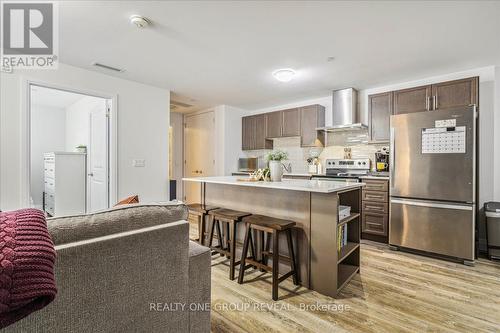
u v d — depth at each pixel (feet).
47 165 15.70
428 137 9.62
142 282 3.39
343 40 8.14
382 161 12.59
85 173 15.14
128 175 12.28
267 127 17.12
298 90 13.82
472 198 8.83
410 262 9.12
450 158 9.20
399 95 11.60
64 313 2.72
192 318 4.20
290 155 16.89
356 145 14.03
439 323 5.60
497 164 10.12
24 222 2.42
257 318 5.73
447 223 9.24
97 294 2.96
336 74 11.23
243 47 8.68
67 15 6.83
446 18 6.86
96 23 7.23
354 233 8.27
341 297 6.66
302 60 9.72
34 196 18.21
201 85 13.01
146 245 3.41
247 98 15.69
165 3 6.29
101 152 12.60
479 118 10.14
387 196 11.00
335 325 5.50
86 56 9.46
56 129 19.24
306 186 6.95
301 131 15.31
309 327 5.42
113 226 3.23
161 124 13.55
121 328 3.19
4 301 1.87
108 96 11.54
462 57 9.38
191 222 14.89
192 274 4.22
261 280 7.62
